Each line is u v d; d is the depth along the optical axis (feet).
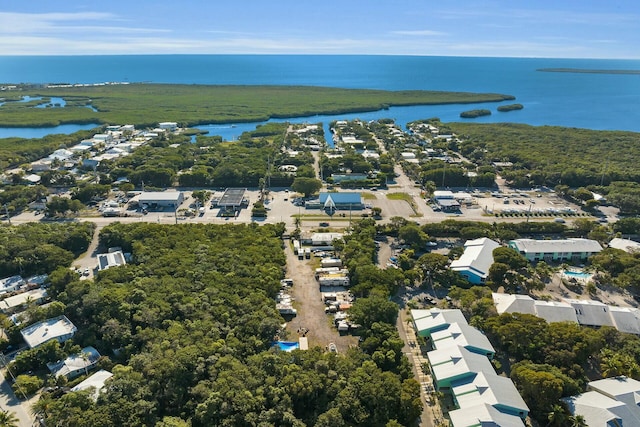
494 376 431.02
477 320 522.47
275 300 590.14
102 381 434.71
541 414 403.54
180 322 514.27
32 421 401.08
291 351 463.01
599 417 383.65
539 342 468.34
